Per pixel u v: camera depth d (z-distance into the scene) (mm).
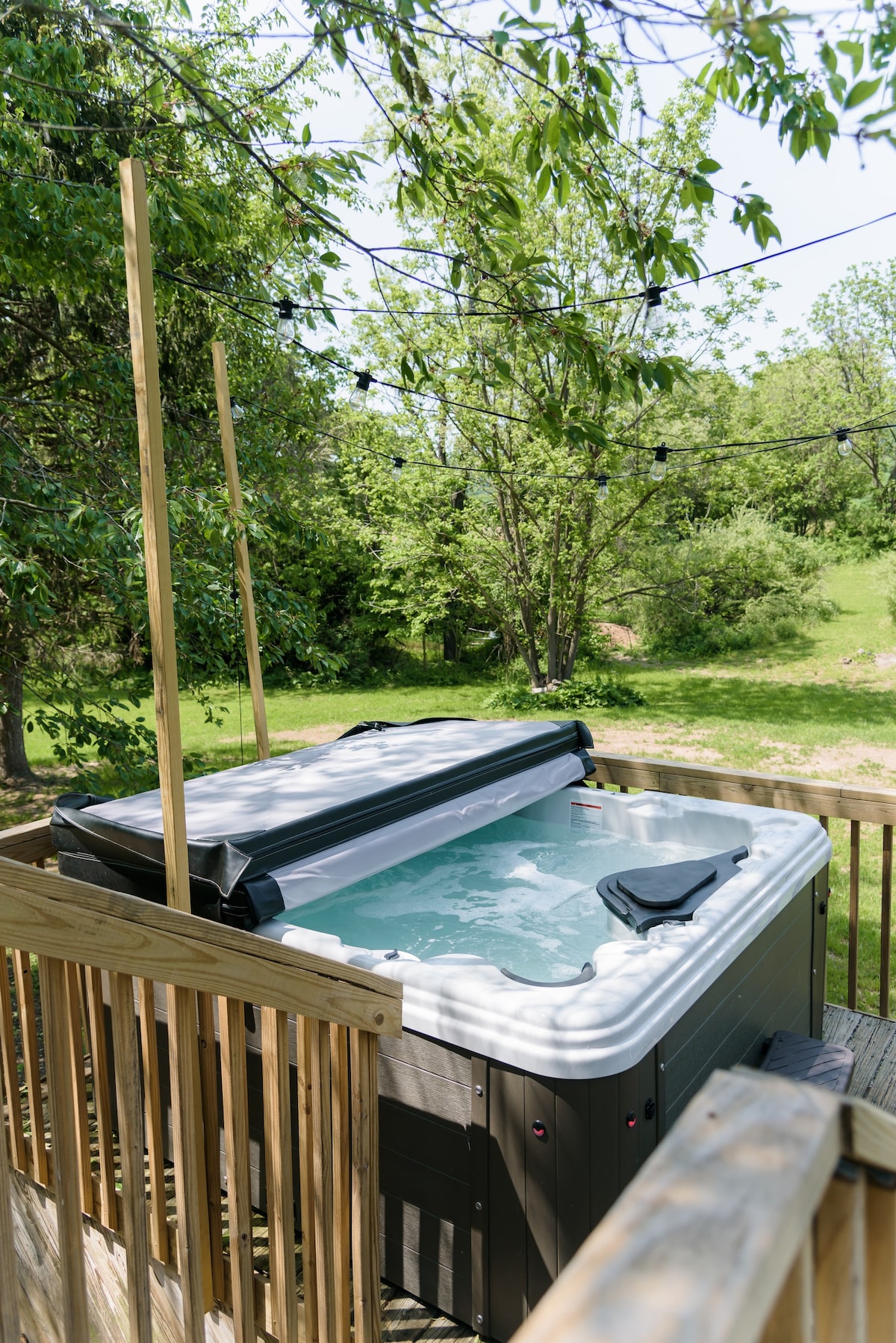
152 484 2098
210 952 1424
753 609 17688
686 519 14273
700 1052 2439
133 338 2059
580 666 17312
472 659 19641
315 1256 1861
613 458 12281
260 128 2402
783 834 3270
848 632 17625
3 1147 1131
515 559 14258
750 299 11688
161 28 1957
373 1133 1867
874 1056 3359
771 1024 2963
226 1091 1615
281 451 7871
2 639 6270
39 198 4633
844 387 25234
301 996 1612
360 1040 1808
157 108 2277
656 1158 464
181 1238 1555
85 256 5020
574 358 2619
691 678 15602
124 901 1276
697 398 12859
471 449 13367
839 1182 542
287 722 13852
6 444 5188
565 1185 2018
